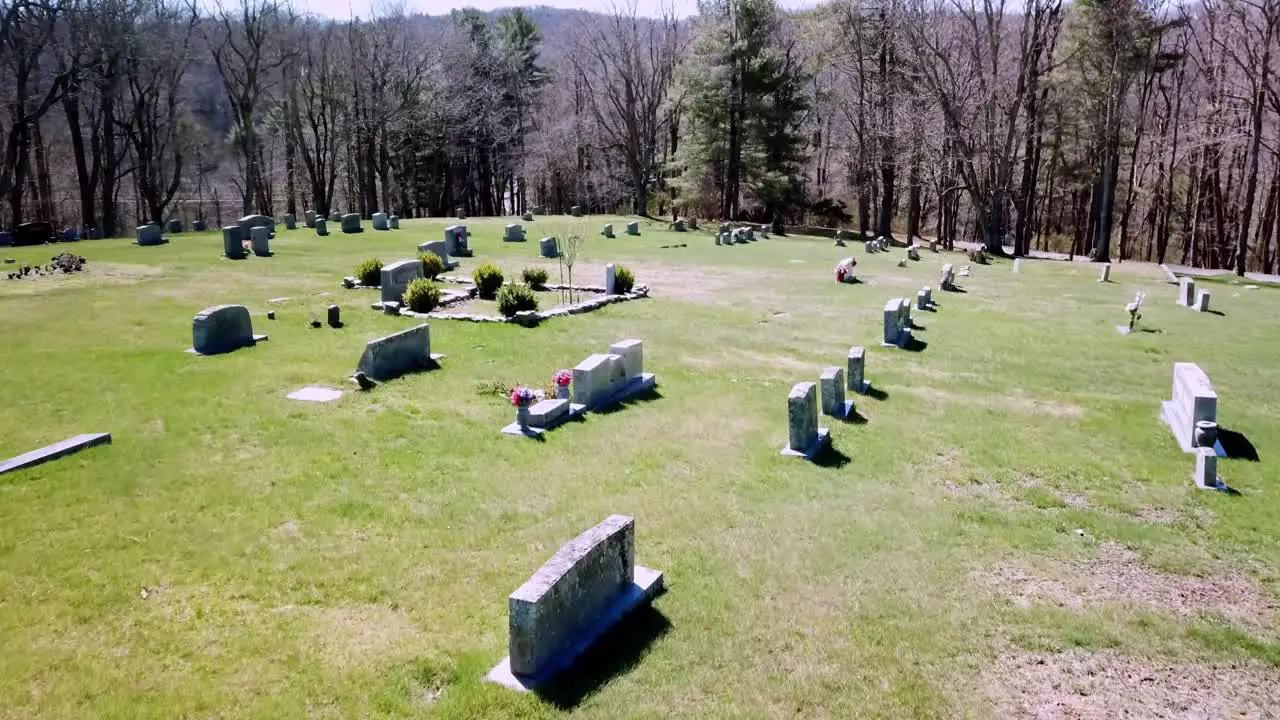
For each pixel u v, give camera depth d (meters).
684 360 16.92
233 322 15.99
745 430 12.52
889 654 6.71
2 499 8.90
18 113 42.75
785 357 17.64
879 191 61.69
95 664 6.10
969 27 47.34
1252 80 35.50
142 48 46.47
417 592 7.35
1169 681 6.56
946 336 20.62
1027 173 46.16
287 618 6.85
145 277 24.66
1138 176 56.09
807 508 9.72
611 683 6.08
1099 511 10.17
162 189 56.22
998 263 38.97
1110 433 13.29
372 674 6.09
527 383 14.38
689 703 5.91
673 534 8.82
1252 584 8.34
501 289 20.28
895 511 9.80
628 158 61.34
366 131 58.81
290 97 58.59
